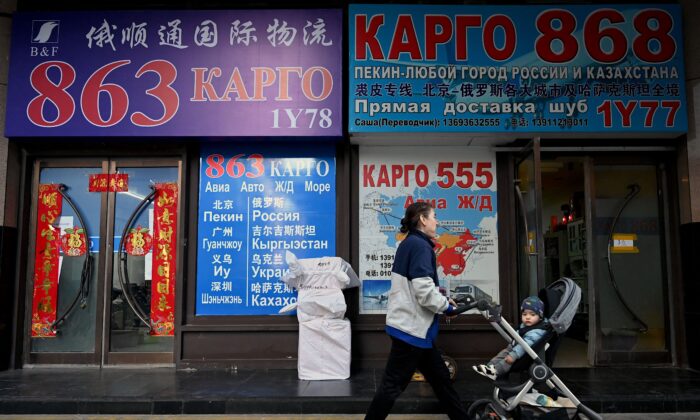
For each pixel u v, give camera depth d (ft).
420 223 11.30
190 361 17.39
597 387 14.84
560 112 16.94
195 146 18.30
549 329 11.68
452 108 16.94
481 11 17.31
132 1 18.48
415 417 13.25
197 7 18.42
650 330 18.08
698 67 17.35
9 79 17.47
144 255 18.20
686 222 17.61
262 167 18.20
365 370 16.88
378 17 17.30
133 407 13.78
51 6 18.44
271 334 17.51
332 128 17.19
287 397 13.79
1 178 17.70
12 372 17.15
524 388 11.21
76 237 18.33
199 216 18.04
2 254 17.52
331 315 15.97
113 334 18.01
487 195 18.08
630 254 18.31
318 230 17.97
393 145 18.26
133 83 17.40
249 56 17.48
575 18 17.29
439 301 10.30
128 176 18.47
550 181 24.89
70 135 17.25
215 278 17.83
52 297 18.15
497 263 17.81
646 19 17.30
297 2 18.40
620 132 17.07
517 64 17.13
